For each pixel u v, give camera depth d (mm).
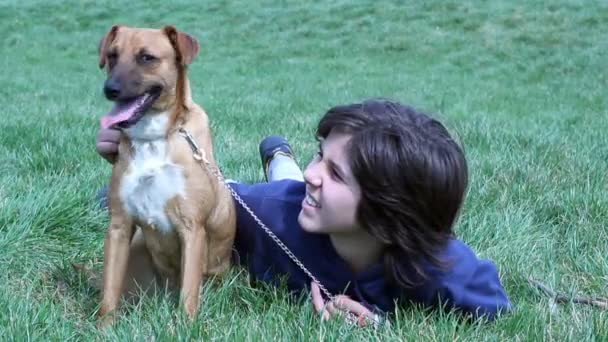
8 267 3773
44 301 3330
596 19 21109
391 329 3148
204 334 3020
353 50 20453
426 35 21156
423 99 13141
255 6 24734
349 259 3369
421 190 3047
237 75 17406
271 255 3629
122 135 3406
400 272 3236
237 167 5805
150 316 3160
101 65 3588
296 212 3551
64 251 4039
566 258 4246
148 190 3348
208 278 3725
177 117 3432
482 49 19859
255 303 3520
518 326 3197
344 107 3211
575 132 7762
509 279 3857
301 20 23219
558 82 16656
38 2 25375
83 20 23781
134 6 25109
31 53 20297
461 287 3264
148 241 3547
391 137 3051
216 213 3578
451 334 3049
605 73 17391
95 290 3664
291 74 17578
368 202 3082
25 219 4109
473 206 4824
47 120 7480
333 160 3125
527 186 5336
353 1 24422
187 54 3471
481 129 7414
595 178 5488
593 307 3469
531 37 20312
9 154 5699
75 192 4574
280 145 5000
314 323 3166
